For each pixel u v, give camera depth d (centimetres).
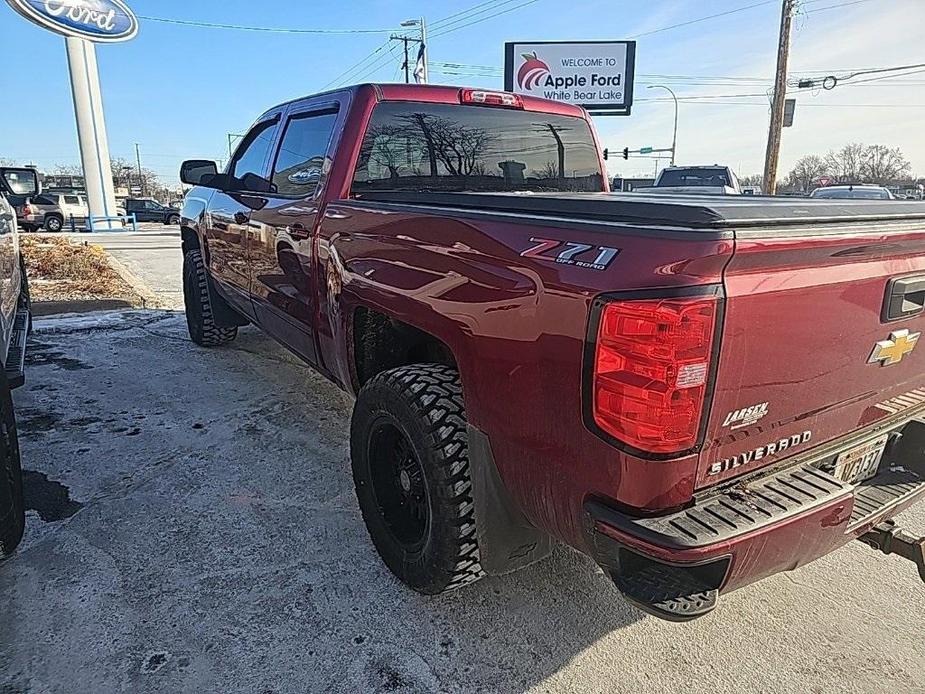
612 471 164
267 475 351
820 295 171
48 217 2891
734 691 211
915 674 219
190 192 599
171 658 219
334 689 209
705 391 156
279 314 388
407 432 233
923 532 301
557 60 3136
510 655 225
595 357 161
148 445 388
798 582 268
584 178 409
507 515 215
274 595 253
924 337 211
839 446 202
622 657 225
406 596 254
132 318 755
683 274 149
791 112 2347
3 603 244
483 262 201
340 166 314
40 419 425
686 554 154
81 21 2317
